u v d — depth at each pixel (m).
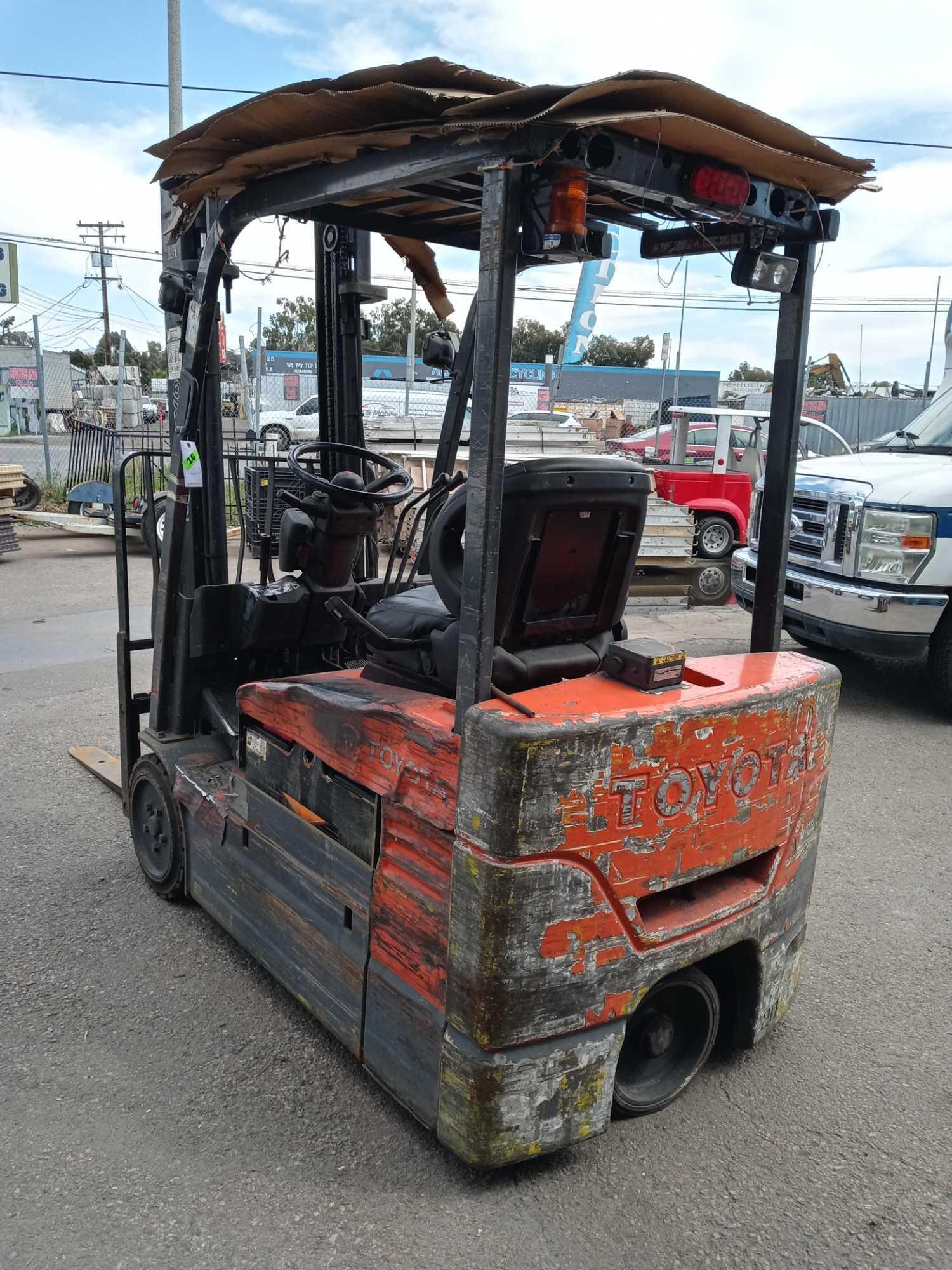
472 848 2.14
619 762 2.18
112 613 9.28
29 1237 2.18
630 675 2.42
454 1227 2.24
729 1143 2.59
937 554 6.24
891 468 6.81
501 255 1.98
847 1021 3.22
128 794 4.01
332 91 2.08
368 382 23.89
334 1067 2.82
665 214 2.60
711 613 10.45
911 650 6.38
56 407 34.50
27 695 6.59
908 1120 2.72
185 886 3.60
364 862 2.57
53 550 13.28
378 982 2.52
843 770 5.66
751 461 12.06
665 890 2.38
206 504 3.67
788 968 2.94
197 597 3.53
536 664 2.44
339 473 3.64
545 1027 2.22
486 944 2.12
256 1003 3.13
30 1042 2.90
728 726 2.40
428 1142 2.52
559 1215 2.30
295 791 2.89
